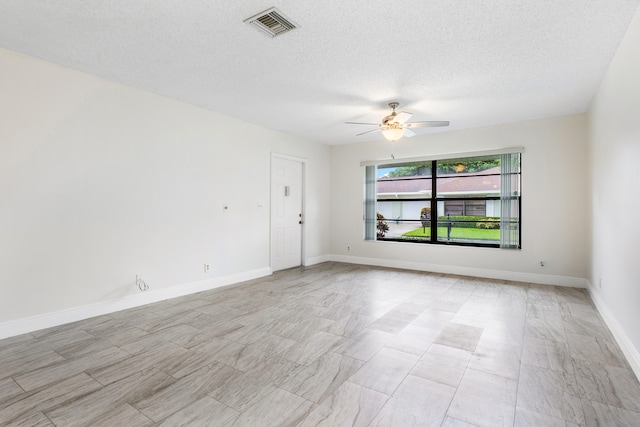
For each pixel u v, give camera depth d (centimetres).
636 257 227
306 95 385
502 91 370
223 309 358
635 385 207
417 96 386
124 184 356
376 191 631
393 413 178
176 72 324
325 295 414
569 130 457
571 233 457
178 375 220
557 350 258
